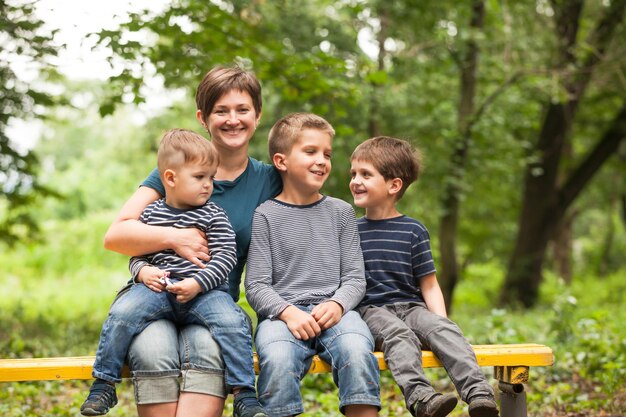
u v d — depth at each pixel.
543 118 14.98
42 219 28.89
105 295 16.53
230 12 7.64
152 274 3.31
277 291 3.60
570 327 7.21
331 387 5.79
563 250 22.05
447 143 11.79
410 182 3.98
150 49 6.86
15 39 5.75
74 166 31.88
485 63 12.16
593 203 23.12
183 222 3.43
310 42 9.76
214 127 3.72
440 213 11.67
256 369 3.42
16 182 10.24
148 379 3.18
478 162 12.09
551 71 11.26
